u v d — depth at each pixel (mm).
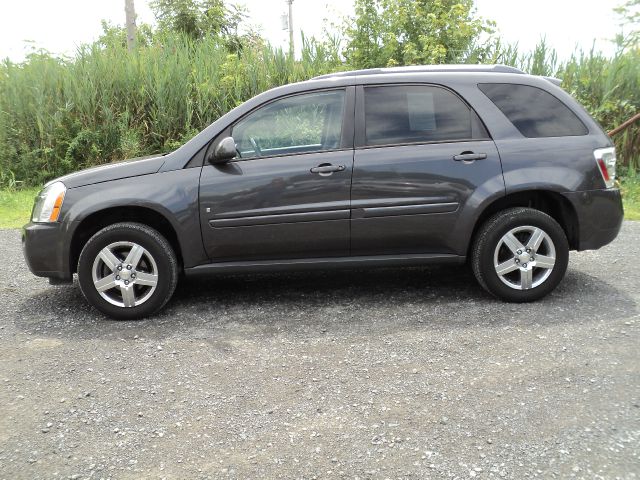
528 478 2432
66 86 10945
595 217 4520
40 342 4125
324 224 4492
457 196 4469
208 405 3143
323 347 3867
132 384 3414
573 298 4684
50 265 4535
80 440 2838
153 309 4523
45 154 11055
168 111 11094
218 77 11445
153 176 4500
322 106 4613
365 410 3035
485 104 4582
